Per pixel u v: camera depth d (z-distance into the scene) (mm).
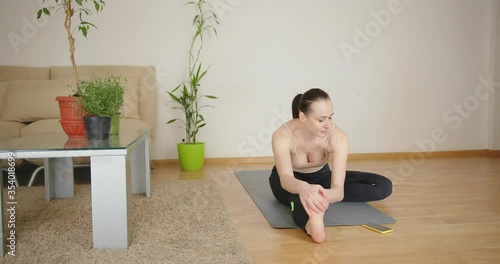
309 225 1545
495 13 4125
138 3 3609
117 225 1423
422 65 4105
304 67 3902
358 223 1757
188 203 2092
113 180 1410
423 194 2367
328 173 2008
